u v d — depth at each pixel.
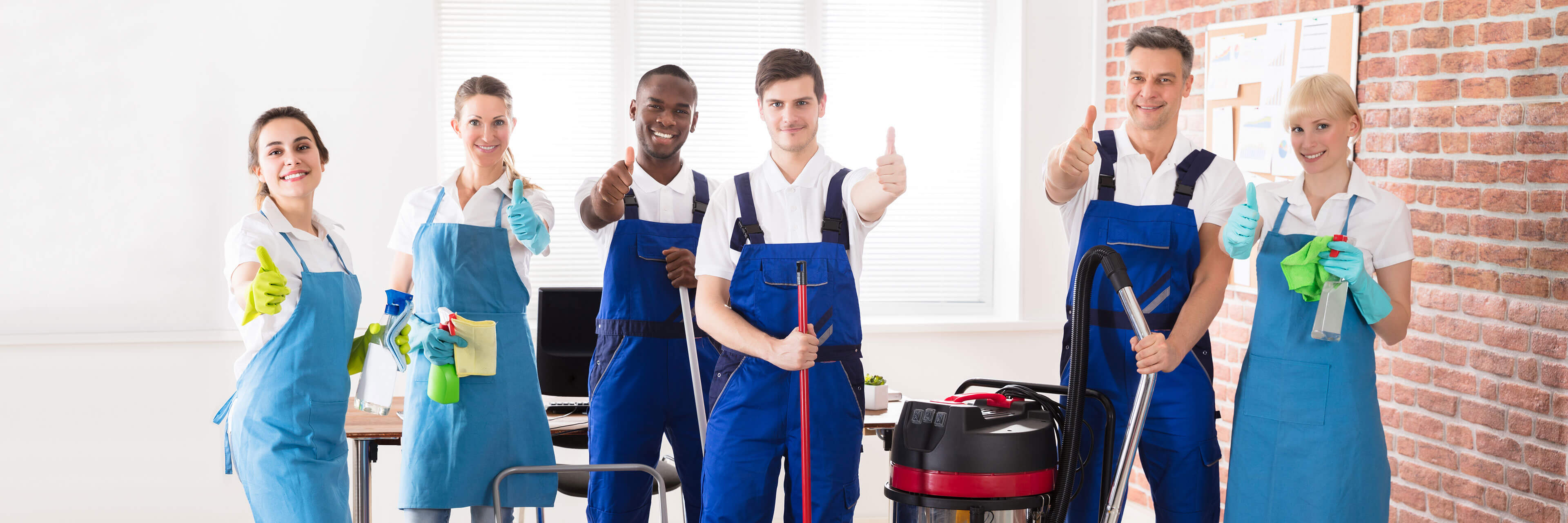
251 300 2.16
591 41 4.31
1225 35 3.78
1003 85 4.55
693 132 4.39
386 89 3.91
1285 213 2.45
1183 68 2.44
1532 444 2.82
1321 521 2.34
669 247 2.74
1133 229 2.42
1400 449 3.26
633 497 2.75
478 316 2.52
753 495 2.15
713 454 2.19
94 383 3.79
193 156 3.81
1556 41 2.72
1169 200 2.46
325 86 3.87
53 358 3.75
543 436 2.60
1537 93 2.77
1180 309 2.41
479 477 2.50
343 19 3.87
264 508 2.27
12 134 3.70
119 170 3.77
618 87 4.34
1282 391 2.38
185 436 3.86
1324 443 2.33
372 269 3.93
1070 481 2.17
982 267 4.68
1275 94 3.56
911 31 4.55
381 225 3.92
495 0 4.24
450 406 2.47
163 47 3.77
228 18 3.80
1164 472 2.41
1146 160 2.49
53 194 3.74
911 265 4.62
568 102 4.31
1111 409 2.29
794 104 2.12
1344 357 2.34
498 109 2.58
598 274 4.37
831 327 2.12
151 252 3.81
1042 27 4.40
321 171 2.41
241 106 3.82
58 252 3.75
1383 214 2.38
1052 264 4.48
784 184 2.18
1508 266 2.87
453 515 4.27
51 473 3.78
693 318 2.75
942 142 4.60
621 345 2.73
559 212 4.32
